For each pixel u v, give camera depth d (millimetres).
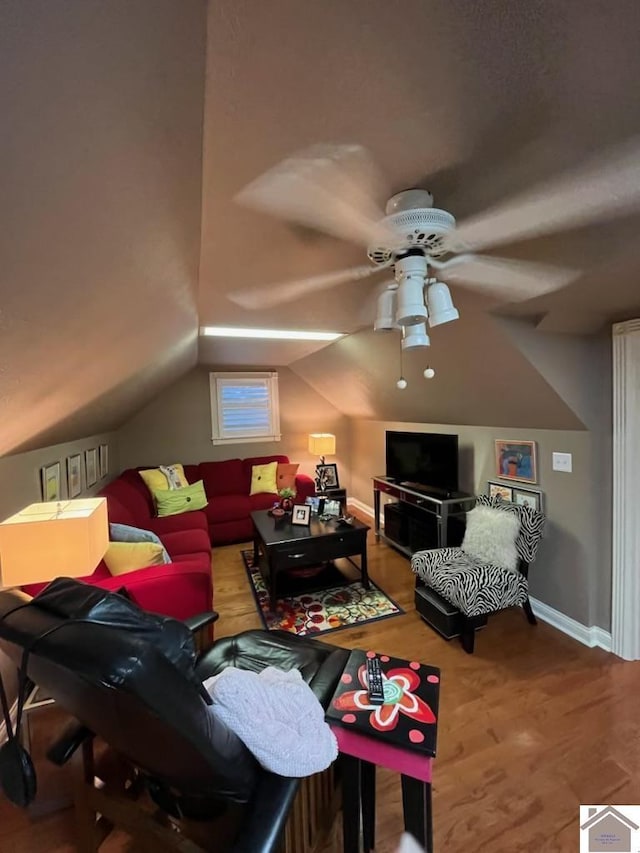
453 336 2455
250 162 902
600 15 572
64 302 1002
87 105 505
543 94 729
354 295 2016
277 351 4102
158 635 987
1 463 1913
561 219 1187
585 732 1778
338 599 3035
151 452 4820
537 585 2787
